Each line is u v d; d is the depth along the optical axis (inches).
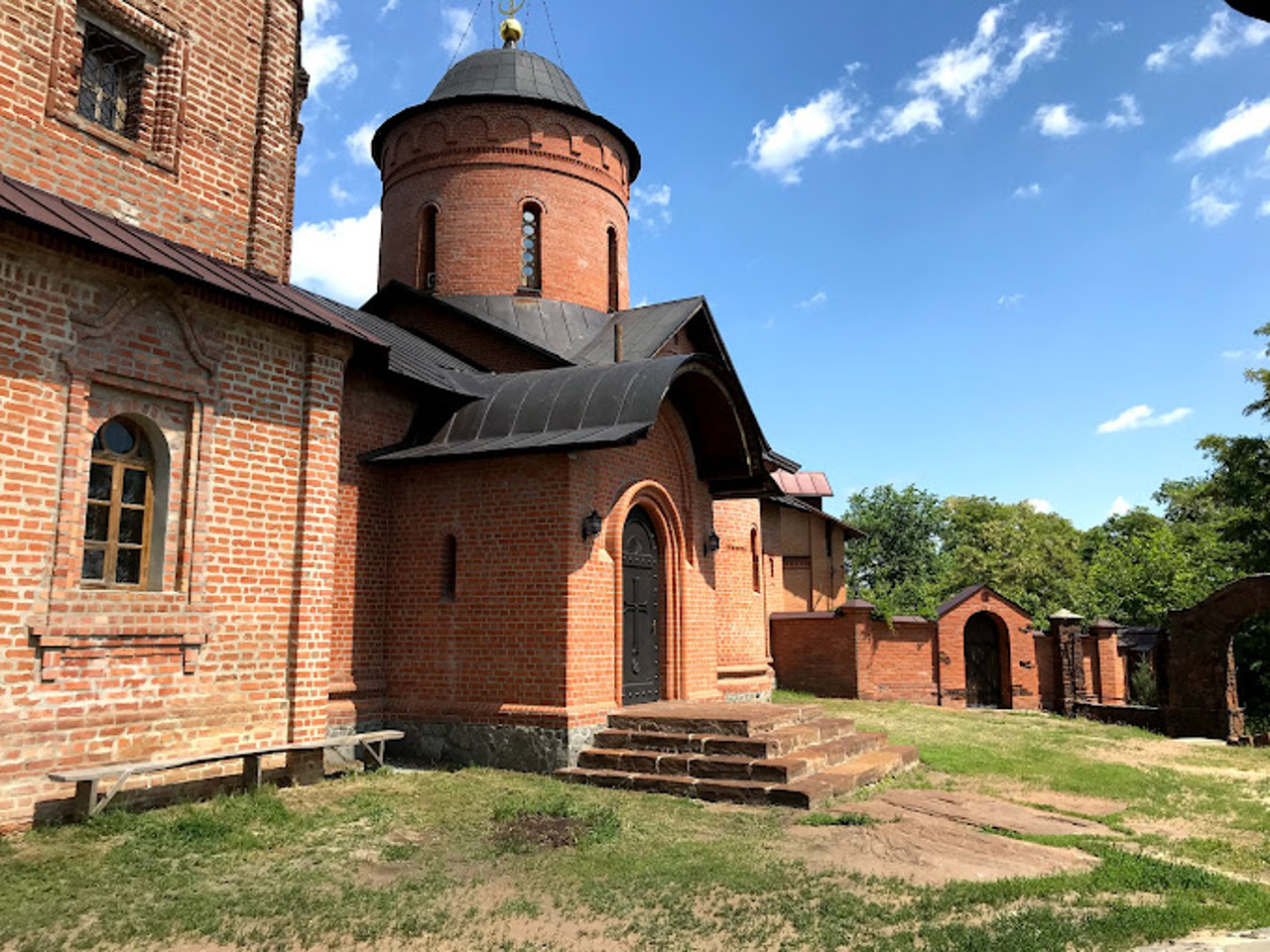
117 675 335.0
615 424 473.4
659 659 564.4
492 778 426.6
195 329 373.4
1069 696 917.8
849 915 246.7
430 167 762.8
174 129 402.3
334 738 426.3
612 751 447.2
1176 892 271.0
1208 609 796.0
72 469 324.5
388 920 241.3
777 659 971.3
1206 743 733.9
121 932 227.6
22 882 255.9
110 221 358.6
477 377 566.6
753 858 301.9
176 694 354.6
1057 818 383.9
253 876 272.7
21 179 343.6
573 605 465.7
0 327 308.3
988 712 885.8
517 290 738.2
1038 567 1611.7
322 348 427.5
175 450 366.9
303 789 384.8
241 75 437.7
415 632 502.3
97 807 313.1
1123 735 743.7
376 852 301.4
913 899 260.5
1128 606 1246.9
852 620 929.5
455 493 502.9
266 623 393.1
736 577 791.7
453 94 772.6
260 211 434.3
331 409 430.0
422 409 542.3
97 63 394.3
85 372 332.2
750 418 600.1
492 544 487.2
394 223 781.9
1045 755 577.3
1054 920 238.5
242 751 360.5
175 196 400.5
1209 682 786.8
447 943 228.8
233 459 385.4
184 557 363.3
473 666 482.6
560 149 768.9
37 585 311.7
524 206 757.9
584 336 721.6
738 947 227.5
